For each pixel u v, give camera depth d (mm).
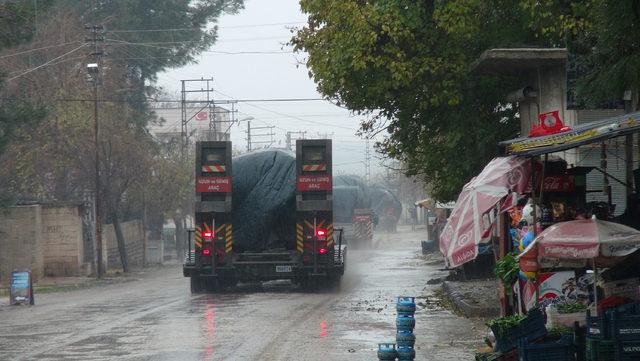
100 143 66625
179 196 81812
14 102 57250
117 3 86125
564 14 29203
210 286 38094
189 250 38062
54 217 62188
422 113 33844
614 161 27859
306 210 36719
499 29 31328
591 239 13688
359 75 31906
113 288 47719
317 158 36969
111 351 19984
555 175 17734
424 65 31266
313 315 27406
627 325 12562
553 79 29641
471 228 16984
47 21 70875
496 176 17078
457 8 30109
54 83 68688
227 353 19406
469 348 19531
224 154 37156
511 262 18266
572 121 28484
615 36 15477
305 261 36938
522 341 13680
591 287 16359
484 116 33062
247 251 38312
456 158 33188
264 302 32625
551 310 15203
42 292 46781
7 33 47125
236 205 37969
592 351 12844
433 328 23297
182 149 88812
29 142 64625
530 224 18234
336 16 31266
